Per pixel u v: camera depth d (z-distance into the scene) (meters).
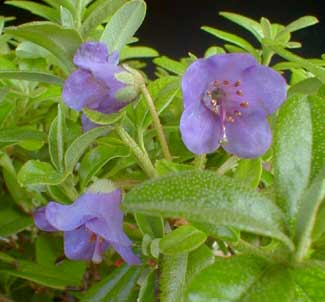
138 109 0.18
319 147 0.14
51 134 0.17
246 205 0.12
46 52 0.23
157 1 0.58
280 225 0.12
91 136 0.17
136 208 0.12
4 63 0.23
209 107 0.17
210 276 0.12
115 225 0.16
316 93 0.18
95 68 0.16
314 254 0.13
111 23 0.18
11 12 0.53
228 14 0.26
